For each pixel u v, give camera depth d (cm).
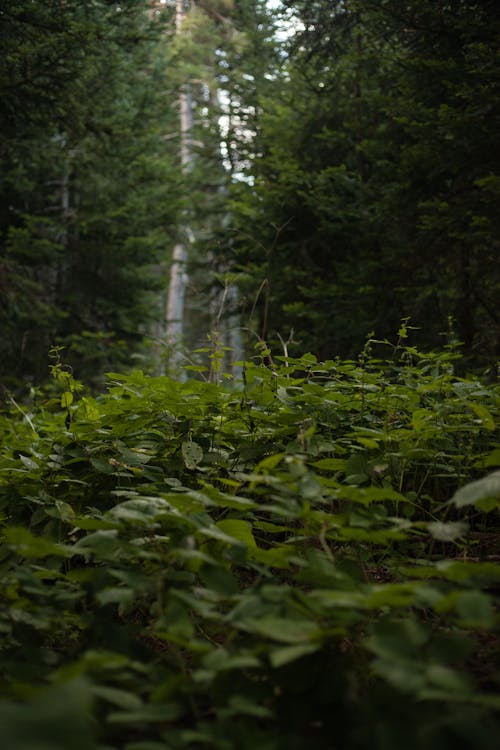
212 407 332
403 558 251
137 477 307
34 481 307
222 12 2059
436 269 813
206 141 1669
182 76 1977
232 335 1167
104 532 183
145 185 1465
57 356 348
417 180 753
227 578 171
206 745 132
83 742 79
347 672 146
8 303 1101
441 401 338
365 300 793
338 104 1124
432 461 304
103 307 1438
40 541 168
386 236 826
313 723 143
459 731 111
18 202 1429
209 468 294
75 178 1455
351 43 1070
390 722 128
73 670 129
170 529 200
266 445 309
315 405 320
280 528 217
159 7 1100
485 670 179
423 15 696
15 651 184
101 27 870
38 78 882
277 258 1043
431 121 668
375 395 337
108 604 204
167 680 154
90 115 1009
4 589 200
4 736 76
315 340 877
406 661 125
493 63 579
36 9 821
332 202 957
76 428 310
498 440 331
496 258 748
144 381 334
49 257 1331
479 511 321
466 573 155
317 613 153
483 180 586
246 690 146
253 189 1157
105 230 1428
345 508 249
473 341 798
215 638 212
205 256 1384
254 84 1656
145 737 150
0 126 933
